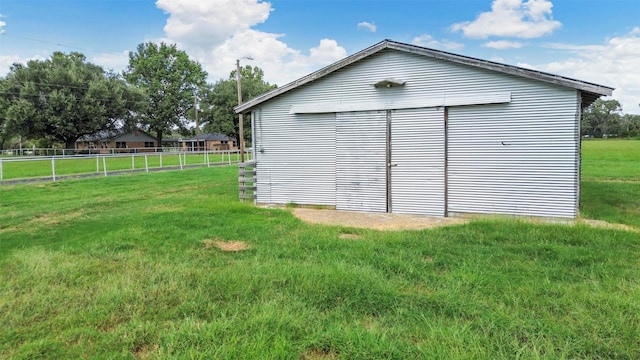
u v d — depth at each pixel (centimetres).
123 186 1377
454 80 788
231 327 304
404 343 280
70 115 4056
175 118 5522
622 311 322
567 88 700
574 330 294
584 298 349
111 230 676
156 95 5303
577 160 702
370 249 526
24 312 344
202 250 538
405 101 830
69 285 409
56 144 4675
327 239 591
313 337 289
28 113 3803
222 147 6022
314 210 908
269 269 441
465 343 277
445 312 333
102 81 4288
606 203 889
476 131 776
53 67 4234
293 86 923
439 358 258
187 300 363
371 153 873
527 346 274
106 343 287
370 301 354
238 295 373
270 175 981
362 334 290
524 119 735
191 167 2322
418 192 834
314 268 442
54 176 1567
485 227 648
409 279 416
